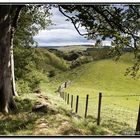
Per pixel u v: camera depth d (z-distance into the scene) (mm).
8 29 19906
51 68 117562
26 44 41594
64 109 23922
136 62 23547
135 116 31484
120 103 50781
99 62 114938
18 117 18516
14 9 20266
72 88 77625
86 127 17688
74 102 43562
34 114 18984
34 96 28906
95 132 16703
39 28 40188
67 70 119875
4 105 20078
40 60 44688
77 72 113125
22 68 41781
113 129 19016
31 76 42625
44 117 18359
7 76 20406
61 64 124188
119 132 17797
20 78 41500
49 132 15836
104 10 22734
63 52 135875
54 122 17516
